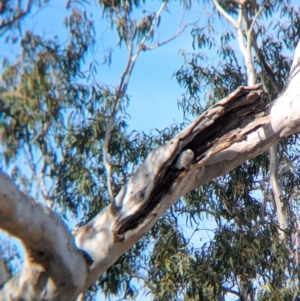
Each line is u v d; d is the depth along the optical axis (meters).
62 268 5.46
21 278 5.50
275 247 9.97
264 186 11.34
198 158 6.31
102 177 9.04
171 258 9.64
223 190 10.27
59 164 8.27
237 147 6.84
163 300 9.70
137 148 9.55
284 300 9.80
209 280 9.60
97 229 6.23
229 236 9.83
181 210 10.05
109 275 9.26
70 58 7.21
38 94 6.54
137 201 6.26
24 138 6.44
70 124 7.96
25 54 6.55
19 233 5.03
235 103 6.21
